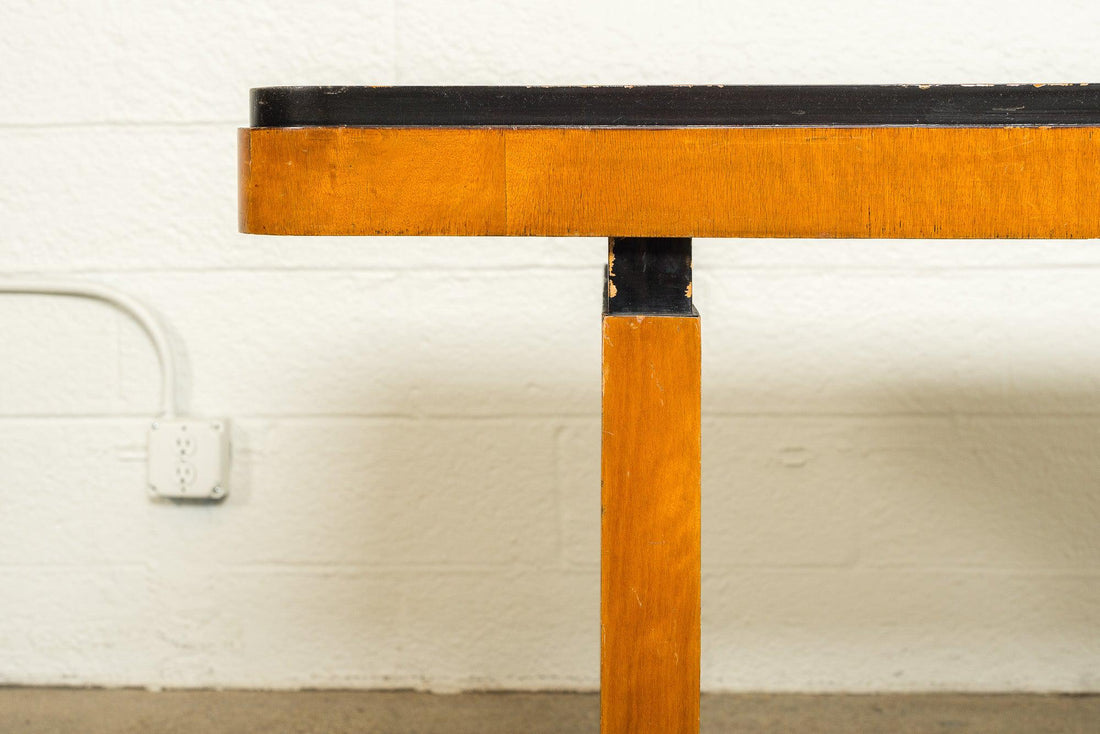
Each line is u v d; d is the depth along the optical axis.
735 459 1.42
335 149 0.71
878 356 1.40
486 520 1.44
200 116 1.40
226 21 1.38
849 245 1.39
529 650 1.45
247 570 1.45
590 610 1.44
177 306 1.42
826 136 0.69
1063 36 1.34
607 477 0.76
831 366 1.40
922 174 0.69
